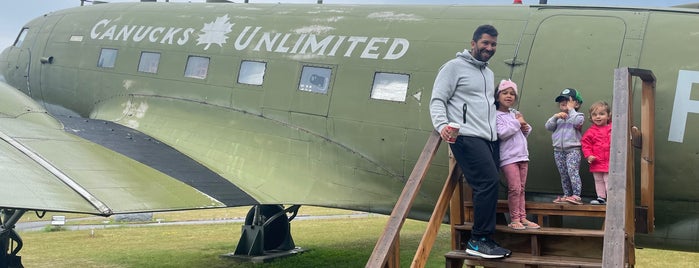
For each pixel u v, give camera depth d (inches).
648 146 231.1
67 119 352.5
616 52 265.7
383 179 305.0
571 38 276.1
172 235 592.1
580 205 218.8
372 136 305.7
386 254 167.5
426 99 294.0
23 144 258.4
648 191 229.3
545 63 275.3
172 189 255.1
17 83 459.8
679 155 251.1
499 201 227.5
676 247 261.6
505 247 210.8
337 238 571.8
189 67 369.1
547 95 271.3
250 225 432.5
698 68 252.1
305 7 356.5
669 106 253.1
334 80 319.0
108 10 434.6
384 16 325.1
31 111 311.0
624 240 159.3
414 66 301.4
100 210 214.8
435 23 309.3
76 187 228.5
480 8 308.7
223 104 350.9
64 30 443.2
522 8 297.9
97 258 437.1
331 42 327.9
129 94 389.7
